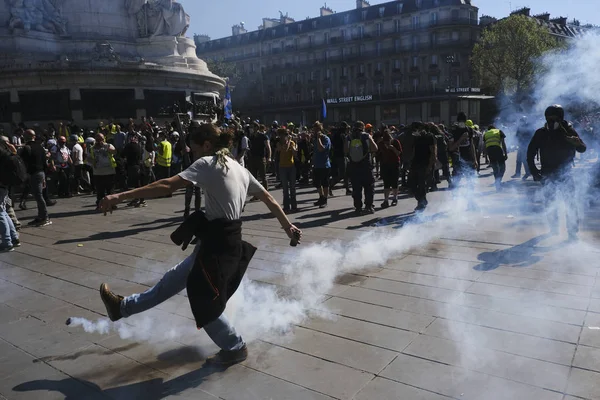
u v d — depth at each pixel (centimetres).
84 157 1408
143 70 2227
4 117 2131
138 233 784
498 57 5069
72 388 304
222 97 2883
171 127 1830
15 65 2122
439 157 1201
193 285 292
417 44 6469
